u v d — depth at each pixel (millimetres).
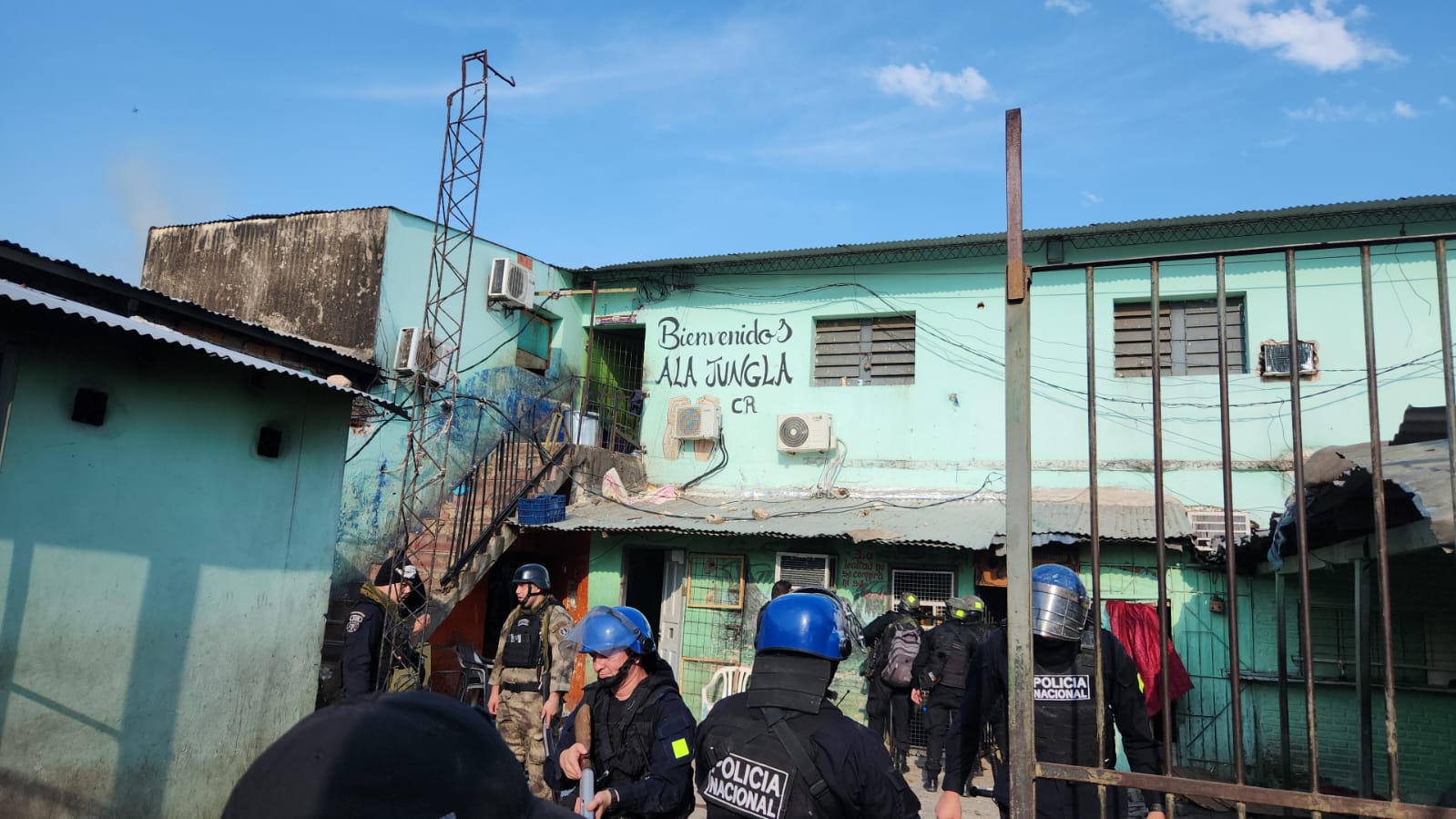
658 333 15094
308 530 7531
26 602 5406
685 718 3699
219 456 6750
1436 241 2639
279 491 7262
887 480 13234
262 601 7055
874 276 13906
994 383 12961
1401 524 5438
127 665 5977
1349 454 5246
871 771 2518
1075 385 12469
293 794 906
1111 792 3400
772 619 2775
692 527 11680
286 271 13141
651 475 14625
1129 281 12461
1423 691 8688
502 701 6875
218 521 6707
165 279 14031
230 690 6727
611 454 14086
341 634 9477
